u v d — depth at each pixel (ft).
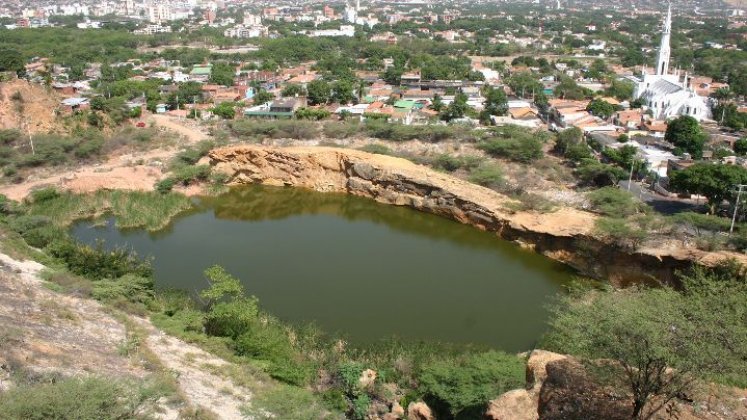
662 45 528.22
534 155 303.27
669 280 177.68
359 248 220.43
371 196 276.82
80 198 257.55
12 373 87.76
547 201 232.32
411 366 131.64
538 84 547.08
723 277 142.20
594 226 197.57
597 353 84.58
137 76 613.93
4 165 288.71
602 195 230.89
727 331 78.13
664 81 499.51
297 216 256.93
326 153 289.74
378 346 146.51
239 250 217.15
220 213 259.19
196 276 190.70
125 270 170.30
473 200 240.73
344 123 359.05
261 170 296.10
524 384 110.32
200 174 287.28
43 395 73.00
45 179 284.82
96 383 79.82
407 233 236.63
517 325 161.58
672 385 84.38
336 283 188.65
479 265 205.26
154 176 286.05
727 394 87.45
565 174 291.38
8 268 146.51
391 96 505.25
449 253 216.33
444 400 112.27
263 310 166.81
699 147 338.13
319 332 152.56
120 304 143.33
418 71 640.58
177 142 340.39
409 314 167.43
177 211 257.34
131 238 227.20
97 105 389.19
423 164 289.12
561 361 98.17
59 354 101.55
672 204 264.31
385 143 330.54
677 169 294.46
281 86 570.87
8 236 187.01
